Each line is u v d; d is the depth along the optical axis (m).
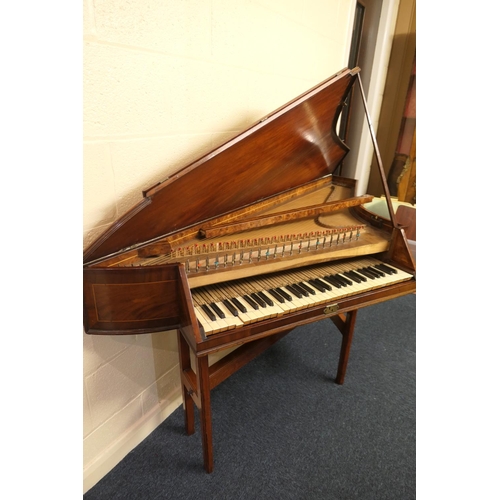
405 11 2.52
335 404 1.54
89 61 0.85
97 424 1.16
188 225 1.11
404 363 1.83
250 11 1.29
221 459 1.27
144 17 0.94
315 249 1.18
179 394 1.52
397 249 1.29
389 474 1.24
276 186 1.38
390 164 2.94
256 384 1.65
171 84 1.08
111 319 0.87
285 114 1.05
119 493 1.15
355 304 1.12
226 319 0.92
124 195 1.05
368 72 2.67
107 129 0.94
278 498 1.15
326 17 1.77
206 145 1.29
